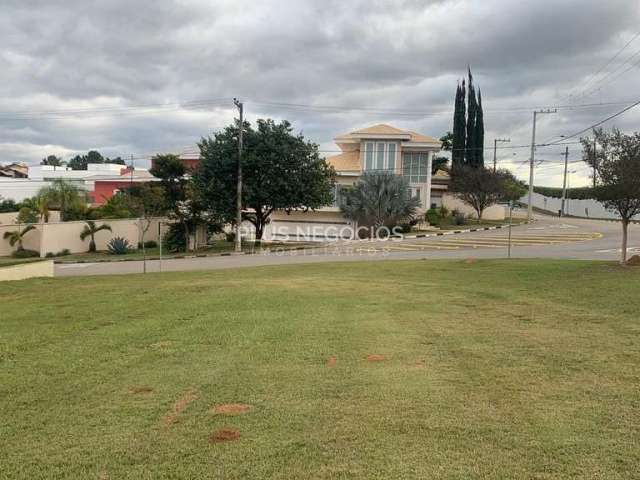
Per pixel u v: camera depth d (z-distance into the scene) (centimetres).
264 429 444
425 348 713
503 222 4947
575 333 787
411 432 433
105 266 2856
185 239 3794
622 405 487
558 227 4169
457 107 5869
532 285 1321
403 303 1114
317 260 2584
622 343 718
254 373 602
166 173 3800
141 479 366
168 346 742
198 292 1371
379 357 666
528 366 618
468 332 812
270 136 3597
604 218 5722
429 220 4559
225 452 403
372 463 381
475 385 550
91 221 4119
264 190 3559
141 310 1082
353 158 5075
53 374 615
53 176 7862
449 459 386
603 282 1280
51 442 427
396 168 4756
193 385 562
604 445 404
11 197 6869
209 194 3609
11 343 780
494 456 389
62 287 1658
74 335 835
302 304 1116
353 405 496
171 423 460
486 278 1504
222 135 3684
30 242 3838
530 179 5156
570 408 481
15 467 386
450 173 5444
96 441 426
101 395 537
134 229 4272
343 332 821
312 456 394
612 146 1499
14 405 512
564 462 379
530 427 439
